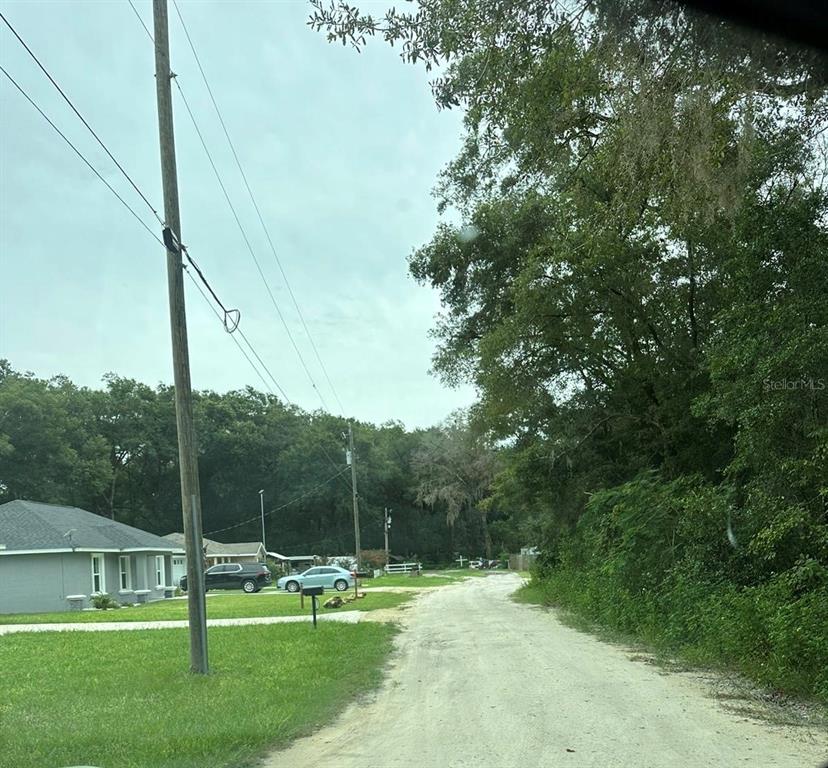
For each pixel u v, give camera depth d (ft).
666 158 32.14
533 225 81.51
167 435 277.64
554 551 105.81
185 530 42.19
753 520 43.88
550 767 22.09
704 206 34.09
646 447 79.77
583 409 86.89
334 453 284.41
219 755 24.57
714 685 35.27
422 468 269.23
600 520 69.21
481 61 33.55
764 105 33.86
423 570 284.00
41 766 23.61
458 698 33.73
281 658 45.32
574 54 31.60
